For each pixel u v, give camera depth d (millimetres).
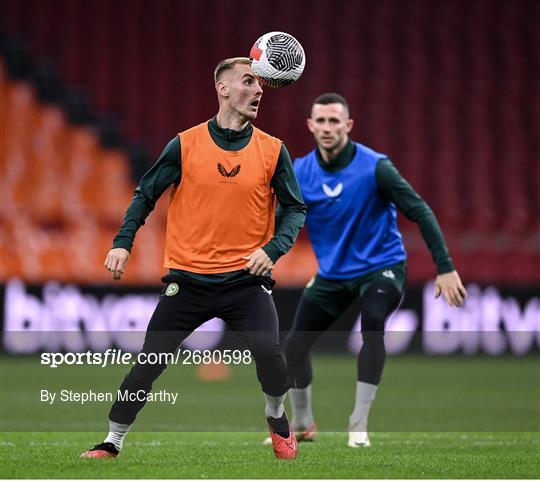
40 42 78875
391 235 27875
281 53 20781
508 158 82875
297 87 83000
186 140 20703
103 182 70875
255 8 85875
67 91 76875
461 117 84688
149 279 63406
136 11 82500
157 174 20750
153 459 21562
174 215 20984
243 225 20797
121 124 77188
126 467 19906
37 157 70500
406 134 83000
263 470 19766
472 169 81688
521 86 87062
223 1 84938
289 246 20719
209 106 80562
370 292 27109
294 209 21203
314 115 27594
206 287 20641
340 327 64750
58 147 71750
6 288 58281
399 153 82062
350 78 84812
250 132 21062
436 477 19266
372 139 82500
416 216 26531
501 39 88812
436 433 30734
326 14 87250
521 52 88500
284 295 63406
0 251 62969
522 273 74500
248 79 20625
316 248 28484
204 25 83750
